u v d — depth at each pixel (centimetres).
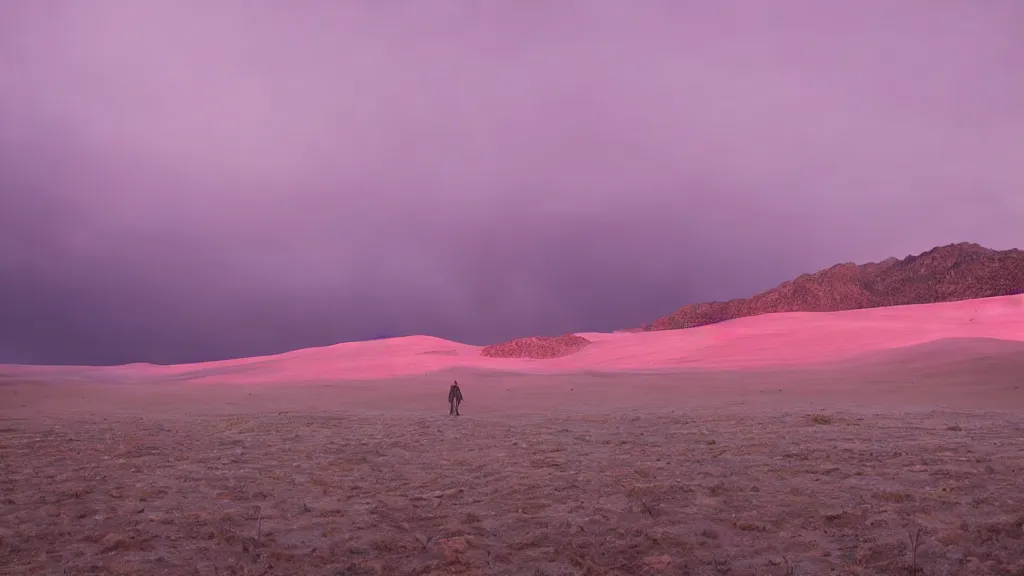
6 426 2480
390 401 3775
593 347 10531
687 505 1056
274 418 2841
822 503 1027
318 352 11312
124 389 4631
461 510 1080
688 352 8525
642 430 2098
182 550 888
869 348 6406
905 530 881
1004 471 1195
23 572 803
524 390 4253
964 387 3412
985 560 764
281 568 821
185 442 1969
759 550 839
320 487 1284
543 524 977
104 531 974
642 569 786
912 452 1420
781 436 1789
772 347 7469
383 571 806
